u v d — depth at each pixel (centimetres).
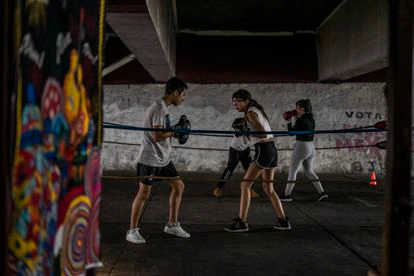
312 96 1141
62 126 159
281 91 1142
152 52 786
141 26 615
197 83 1138
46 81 145
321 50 1098
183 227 550
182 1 936
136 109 1146
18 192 129
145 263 409
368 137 1142
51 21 148
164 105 468
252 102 525
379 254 443
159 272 385
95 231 197
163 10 765
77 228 175
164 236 505
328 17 1030
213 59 1124
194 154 1155
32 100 136
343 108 1142
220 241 487
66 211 164
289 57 1128
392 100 197
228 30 1152
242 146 738
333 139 1145
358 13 823
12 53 125
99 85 200
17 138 127
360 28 813
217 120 1143
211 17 1041
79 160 177
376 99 1139
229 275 379
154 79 1115
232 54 1127
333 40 991
